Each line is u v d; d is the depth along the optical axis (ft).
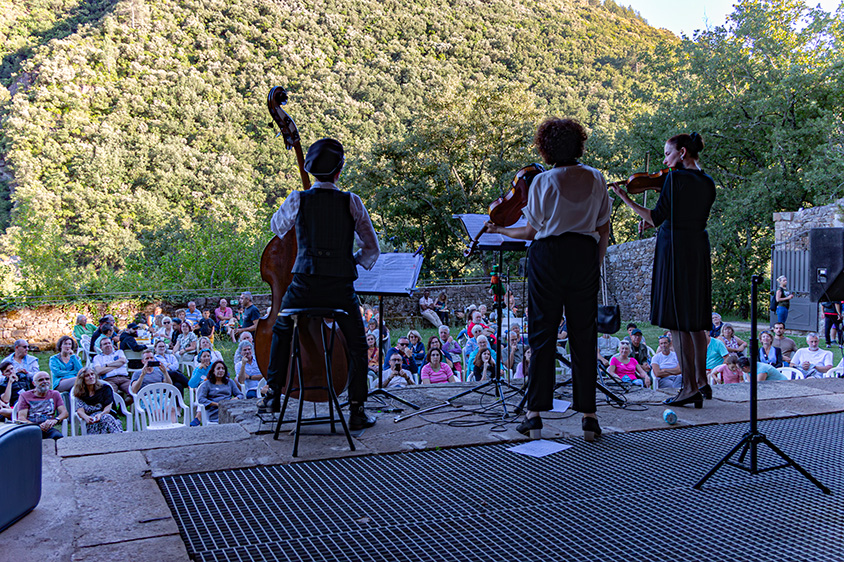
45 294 57.93
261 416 11.80
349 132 270.46
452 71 356.18
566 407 13.01
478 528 6.78
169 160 237.45
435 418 12.10
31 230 62.85
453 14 416.26
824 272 35.27
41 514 6.99
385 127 284.20
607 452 9.75
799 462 9.23
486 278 79.77
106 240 180.14
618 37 488.02
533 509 7.34
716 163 84.99
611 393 13.39
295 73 318.45
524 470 8.82
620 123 120.47
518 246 14.11
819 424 11.60
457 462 9.22
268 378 11.60
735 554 6.14
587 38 453.58
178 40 327.06
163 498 7.56
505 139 100.37
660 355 25.98
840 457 9.48
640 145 89.10
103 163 216.95
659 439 10.53
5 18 310.04
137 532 6.52
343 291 10.96
